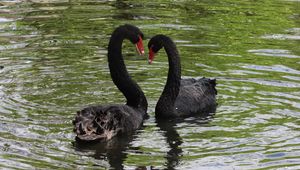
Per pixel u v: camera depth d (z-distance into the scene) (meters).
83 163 10.34
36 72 14.73
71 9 20.78
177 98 12.97
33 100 13.02
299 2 22.50
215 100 13.26
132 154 10.77
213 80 13.63
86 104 12.91
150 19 19.47
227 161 10.43
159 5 21.58
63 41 17.20
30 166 10.12
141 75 14.81
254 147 10.96
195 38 17.56
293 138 11.32
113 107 11.72
